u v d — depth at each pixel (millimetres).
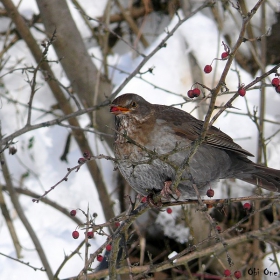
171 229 11430
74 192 12297
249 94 11734
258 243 10734
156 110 8781
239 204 11586
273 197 7125
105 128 11328
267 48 12602
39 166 12547
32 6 13000
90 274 8812
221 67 11641
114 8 13469
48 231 11781
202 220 11203
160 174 8133
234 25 12375
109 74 12492
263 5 11359
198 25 11859
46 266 10031
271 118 11562
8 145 8547
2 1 10883
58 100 11328
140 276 7922
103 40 13008
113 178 12094
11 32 12859
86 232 6828
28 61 12688
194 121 8969
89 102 11391
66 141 12664
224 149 9164
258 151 10508
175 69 11547
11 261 10875
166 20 13477
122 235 7320
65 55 11156
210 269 11477
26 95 12633
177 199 7992
